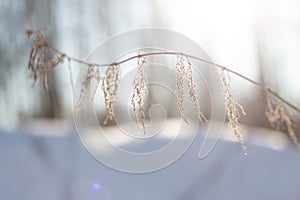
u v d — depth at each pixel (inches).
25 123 295.0
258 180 199.9
